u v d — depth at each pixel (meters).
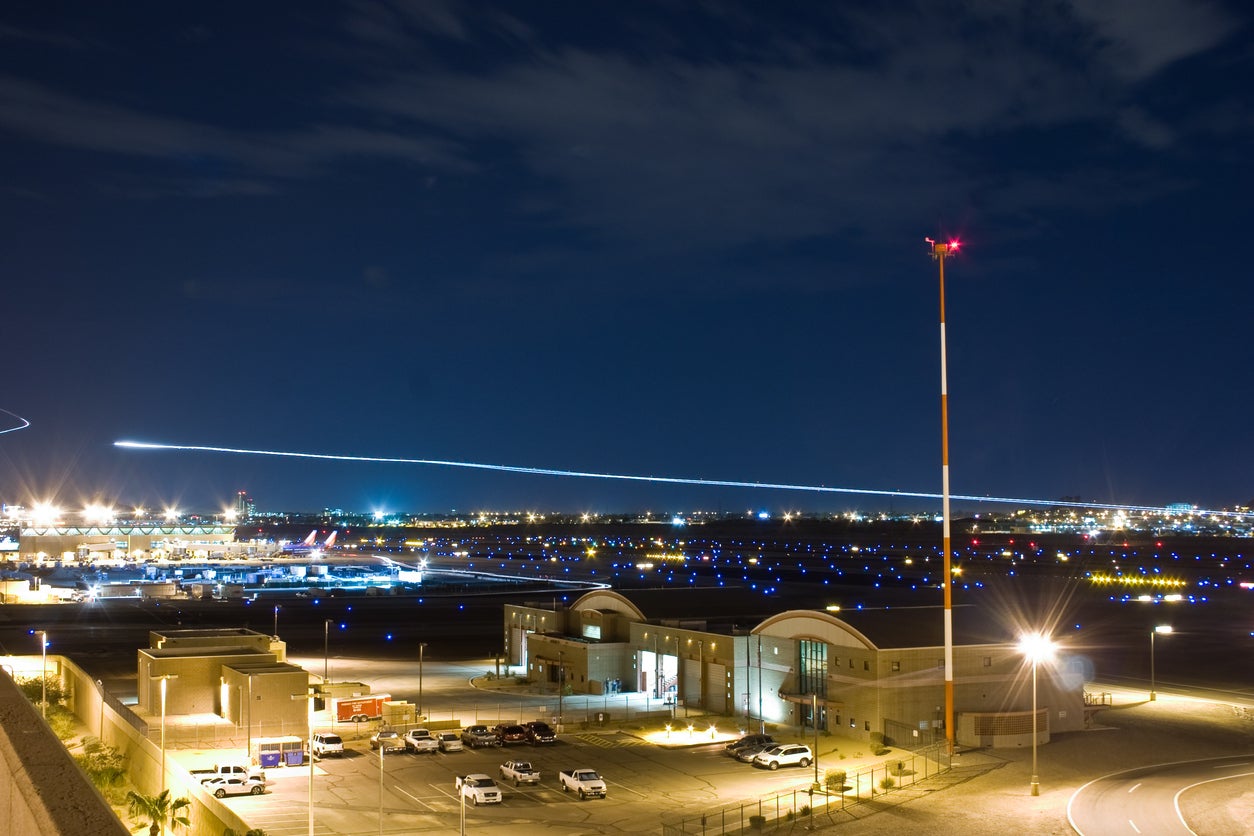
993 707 91.00
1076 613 197.50
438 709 110.31
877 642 91.31
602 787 74.31
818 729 97.19
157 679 100.12
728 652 107.50
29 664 110.44
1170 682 119.56
